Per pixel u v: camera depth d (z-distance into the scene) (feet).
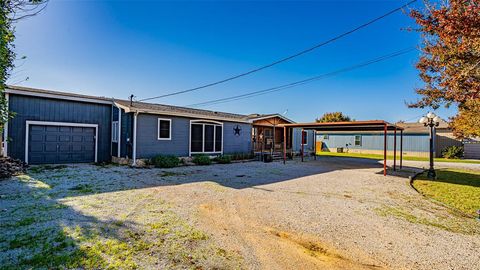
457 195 22.79
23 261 9.02
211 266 9.21
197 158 41.73
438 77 23.57
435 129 75.82
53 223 12.91
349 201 19.80
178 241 11.28
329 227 13.84
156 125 38.55
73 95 37.76
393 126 38.55
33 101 34.24
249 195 20.71
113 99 42.65
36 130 34.55
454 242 12.16
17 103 32.86
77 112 38.52
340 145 96.02
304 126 45.09
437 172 40.27
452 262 10.18
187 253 10.17
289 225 13.98
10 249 9.91
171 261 9.46
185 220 14.12
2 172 25.23
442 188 26.21
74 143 38.24
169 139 40.14
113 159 40.91
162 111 38.47
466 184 28.89
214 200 18.72
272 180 28.45
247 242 11.56
